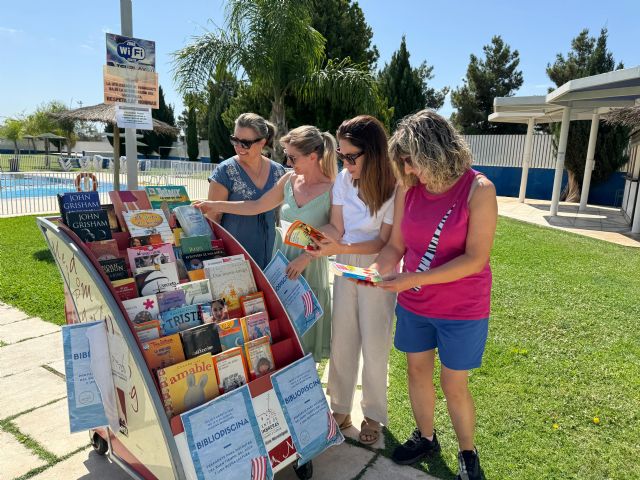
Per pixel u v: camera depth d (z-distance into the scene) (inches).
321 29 523.2
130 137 179.8
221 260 91.0
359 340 104.9
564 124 507.8
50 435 103.7
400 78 723.4
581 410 119.4
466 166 75.6
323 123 456.1
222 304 84.6
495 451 102.8
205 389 74.9
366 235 97.5
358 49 553.3
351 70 398.0
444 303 82.3
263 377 81.0
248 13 354.0
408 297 88.4
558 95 429.7
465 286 80.7
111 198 88.6
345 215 98.7
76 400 77.5
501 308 196.4
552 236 394.9
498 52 1162.6
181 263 87.7
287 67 376.5
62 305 178.9
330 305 117.3
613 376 137.9
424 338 89.4
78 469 93.6
